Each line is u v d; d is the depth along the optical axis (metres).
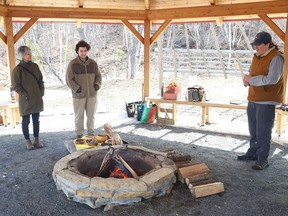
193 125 6.50
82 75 4.93
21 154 4.56
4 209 2.97
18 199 3.17
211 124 6.62
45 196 3.24
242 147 5.02
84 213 2.89
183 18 6.59
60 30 18.39
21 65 4.48
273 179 3.70
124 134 5.78
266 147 3.97
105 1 6.82
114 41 19.64
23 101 4.56
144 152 3.81
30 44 18.17
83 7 6.73
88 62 4.98
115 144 4.23
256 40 3.71
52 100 10.49
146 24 7.04
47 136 5.57
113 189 2.93
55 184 3.49
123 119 7.00
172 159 3.82
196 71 12.84
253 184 3.55
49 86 15.05
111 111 7.88
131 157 3.83
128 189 2.96
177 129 6.18
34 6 6.41
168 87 6.71
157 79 14.24
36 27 18.72
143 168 3.75
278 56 3.64
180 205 3.05
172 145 5.12
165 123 6.64
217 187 3.28
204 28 17.52
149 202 3.08
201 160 4.39
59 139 5.36
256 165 4.03
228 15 6.05
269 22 5.69
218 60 12.78
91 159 3.74
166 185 3.24
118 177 3.34
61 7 6.54
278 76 3.65
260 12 5.73
